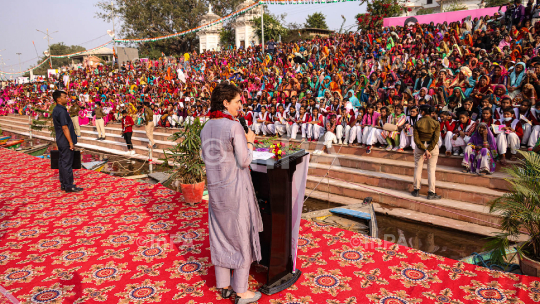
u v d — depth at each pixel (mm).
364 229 4719
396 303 2576
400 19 15391
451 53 10227
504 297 2652
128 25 39844
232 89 2441
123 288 2826
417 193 5789
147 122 10438
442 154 6621
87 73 30047
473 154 5762
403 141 6914
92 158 11008
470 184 5734
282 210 2666
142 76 21922
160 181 7242
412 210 5641
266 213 2703
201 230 4086
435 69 8625
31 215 4680
